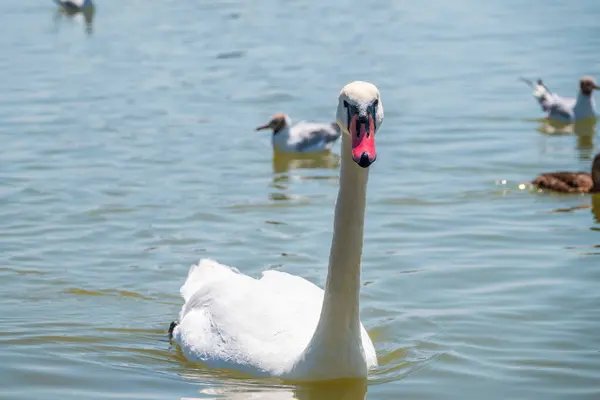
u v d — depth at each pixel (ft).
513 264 50.19
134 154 74.08
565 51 114.11
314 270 49.73
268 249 53.11
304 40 123.03
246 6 150.41
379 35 125.29
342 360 35.27
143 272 49.60
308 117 88.22
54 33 132.36
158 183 66.39
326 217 59.31
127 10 150.61
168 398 35.24
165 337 41.91
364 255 52.06
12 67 110.01
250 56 113.91
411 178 67.31
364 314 44.14
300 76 103.30
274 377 36.22
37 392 36.04
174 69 107.45
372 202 61.87
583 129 84.07
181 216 59.11
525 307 44.39
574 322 42.60
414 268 49.96
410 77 101.81
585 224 57.16
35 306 45.09
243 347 37.24
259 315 38.01
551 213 59.52
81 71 107.04
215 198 63.26
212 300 39.86
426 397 35.60
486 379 37.19
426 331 42.06
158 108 89.97
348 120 31.50
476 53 113.70
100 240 54.49
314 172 72.64
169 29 132.87
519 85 98.48
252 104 92.22
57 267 50.11
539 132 81.66
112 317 44.06
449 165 70.69
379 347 40.52
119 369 38.17
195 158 73.61
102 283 48.03
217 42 122.72
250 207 61.41
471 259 51.16
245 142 79.15
